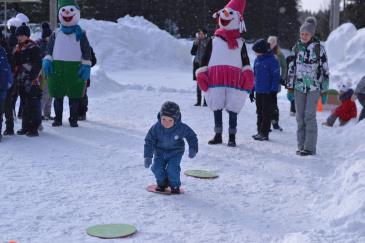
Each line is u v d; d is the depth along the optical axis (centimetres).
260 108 962
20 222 485
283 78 1098
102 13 5050
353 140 925
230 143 884
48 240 444
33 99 891
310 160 792
